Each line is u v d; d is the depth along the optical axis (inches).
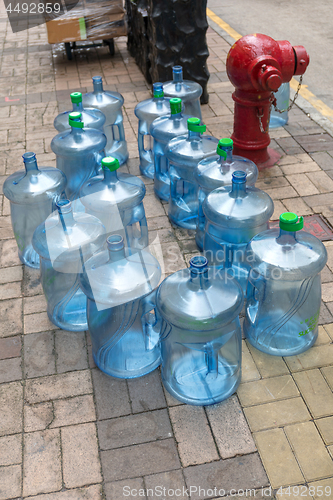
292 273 92.4
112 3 268.4
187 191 139.9
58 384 101.2
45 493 83.0
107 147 175.3
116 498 81.4
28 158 122.3
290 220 91.3
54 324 115.1
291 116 205.5
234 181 108.0
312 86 243.1
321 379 98.9
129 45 291.3
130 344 96.8
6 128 213.5
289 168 169.5
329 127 195.0
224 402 95.7
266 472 83.8
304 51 151.9
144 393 98.3
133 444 89.4
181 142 134.6
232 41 303.1
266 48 147.6
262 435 89.6
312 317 100.6
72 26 270.7
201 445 88.5
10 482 84.9
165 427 91.8
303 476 82.9
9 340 112.1
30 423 94.0
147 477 84.3
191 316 83.4
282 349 103.5
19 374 104.0
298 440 88.3
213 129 200.1
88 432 91.8
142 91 241.8
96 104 167.9
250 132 165.5
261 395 96.6
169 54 211.2
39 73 276.4
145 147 175.9
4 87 260.1
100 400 97.4
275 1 400.2
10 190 122.4
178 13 201.5
